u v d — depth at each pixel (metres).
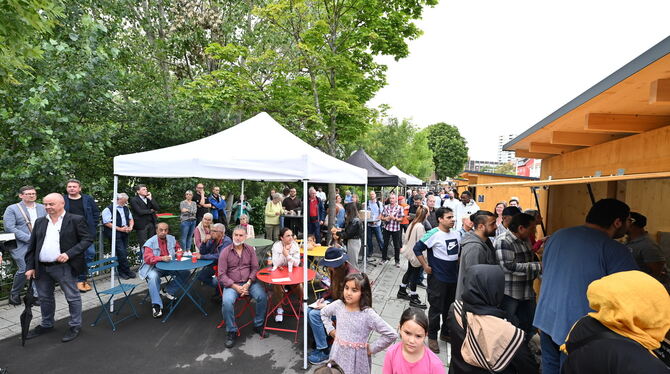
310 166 3.85
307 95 9.73
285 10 8.48
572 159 4.49
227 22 11.50
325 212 11.41
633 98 2.10
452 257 3.72
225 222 9.70
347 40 8.95
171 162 4.36
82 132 6.45
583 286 2.10
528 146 4.89
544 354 2.38
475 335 1.71
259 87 9.68
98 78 6.73
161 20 11.19
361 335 2.60
